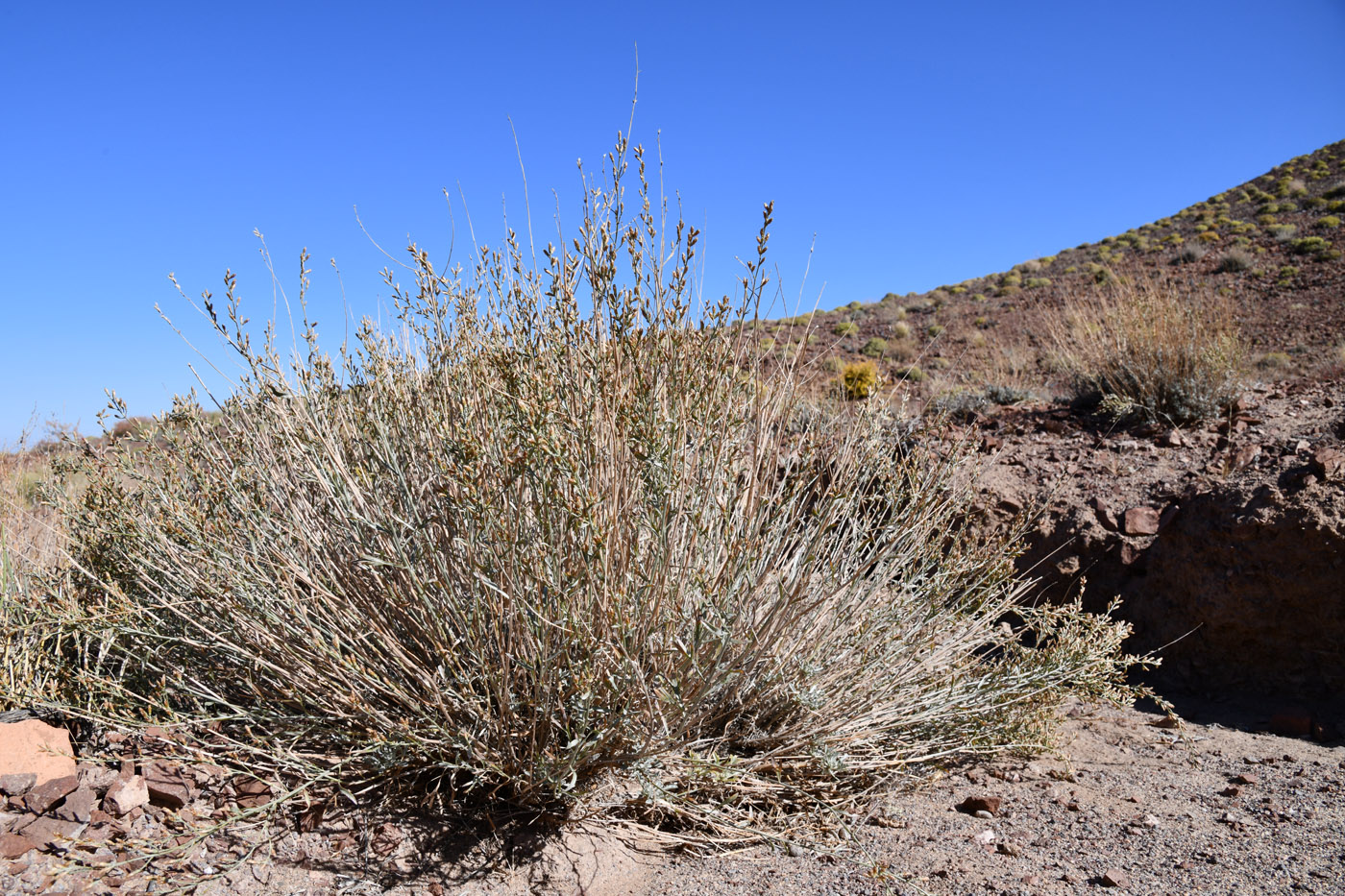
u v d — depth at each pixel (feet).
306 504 9.68
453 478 8.38
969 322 75.87
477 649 8.41
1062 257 120.06
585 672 7.84
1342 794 9.20
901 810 9.49
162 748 8.46
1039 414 23.38
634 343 8.73
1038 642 12.03
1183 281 76.28
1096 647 11.40
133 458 10.46
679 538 8.71
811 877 7.77
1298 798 9.17
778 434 9.94
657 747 8.34
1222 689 13.94
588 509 7.70
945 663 11.41
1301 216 96.89
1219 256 83.10
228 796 8.16
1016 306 80.48
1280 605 13.50
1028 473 18.83
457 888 7.55
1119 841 8.23
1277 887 6.98
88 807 7.66
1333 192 102.32
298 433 9.98
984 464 19.02
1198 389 20.15
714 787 8.91
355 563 9.37
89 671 8.76
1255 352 44.06
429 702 8.42
